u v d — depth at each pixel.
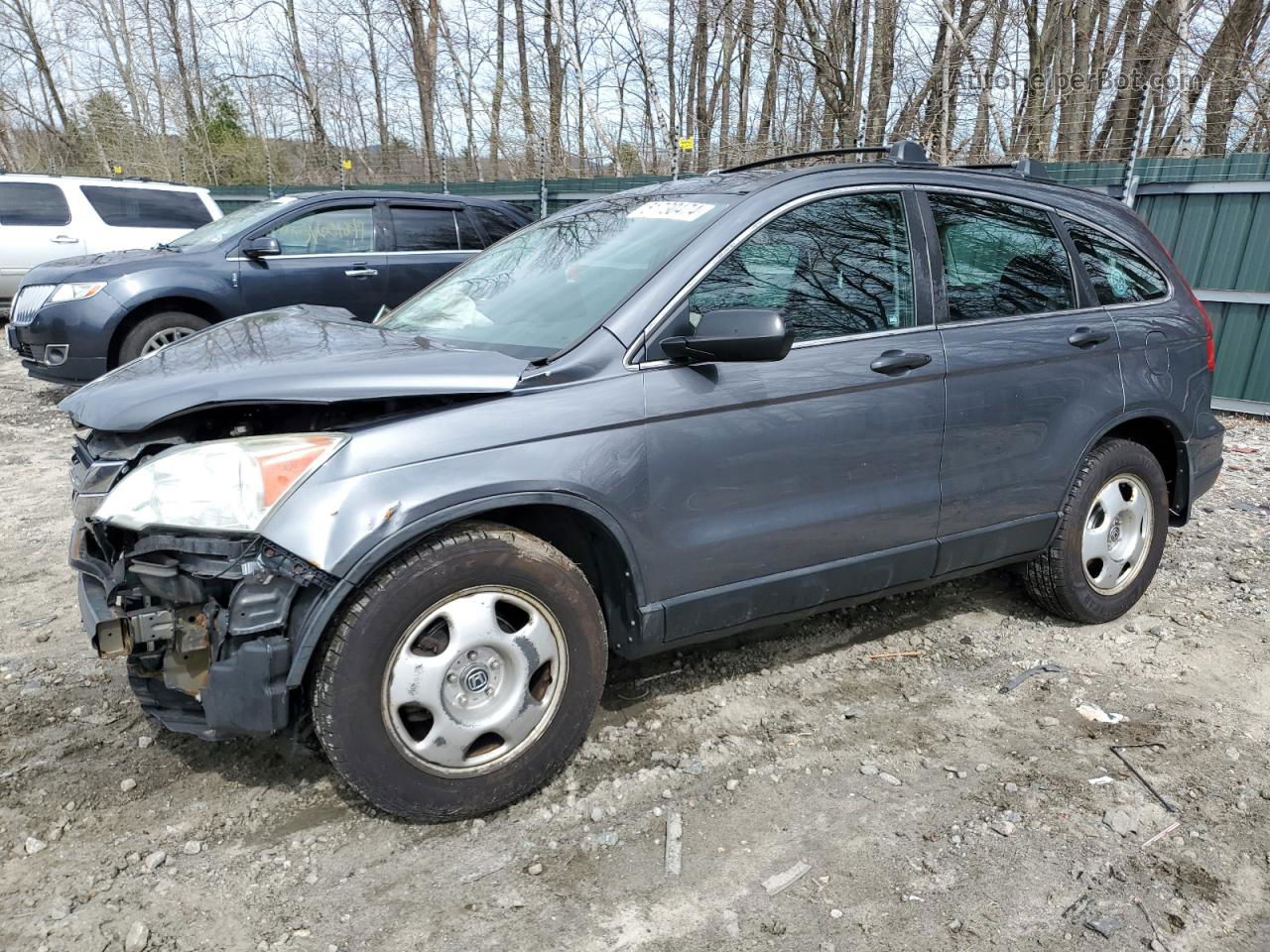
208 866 2.55
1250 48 12.38
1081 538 3.98
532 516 2.92
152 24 27.50
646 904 2.43
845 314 3.27
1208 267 8.39
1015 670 3.76
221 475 2.40
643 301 2.93
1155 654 3.91
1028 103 15.37
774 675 3.68
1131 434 4.34
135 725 3.23
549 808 2.83
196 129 27.52
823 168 3.39
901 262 3.44
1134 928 2.37
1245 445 7.50
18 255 11.20
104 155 27.42
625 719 3.33
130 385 2.70
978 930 2.36
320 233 8.44
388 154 23.16
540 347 2.96
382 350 2.83
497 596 2.66
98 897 2.43
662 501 2.90
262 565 2.37
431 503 2.49
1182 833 2.75
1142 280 4.22
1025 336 3.66
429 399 2.63
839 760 3.11
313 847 2.64
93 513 2.59
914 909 2.43
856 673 3.71
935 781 2.99
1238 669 3.77
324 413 2.59
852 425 3.23
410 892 2.47
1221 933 2.36
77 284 7.68
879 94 16.69
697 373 2.94
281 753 3.06
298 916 2.38
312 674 2.54
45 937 2.29
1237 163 8.10
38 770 2.96
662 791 2.91
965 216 3.66
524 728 2.76
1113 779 3.00
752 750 3.15
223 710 2.44
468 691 2.66
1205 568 4.87
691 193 3.46
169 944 2.28
